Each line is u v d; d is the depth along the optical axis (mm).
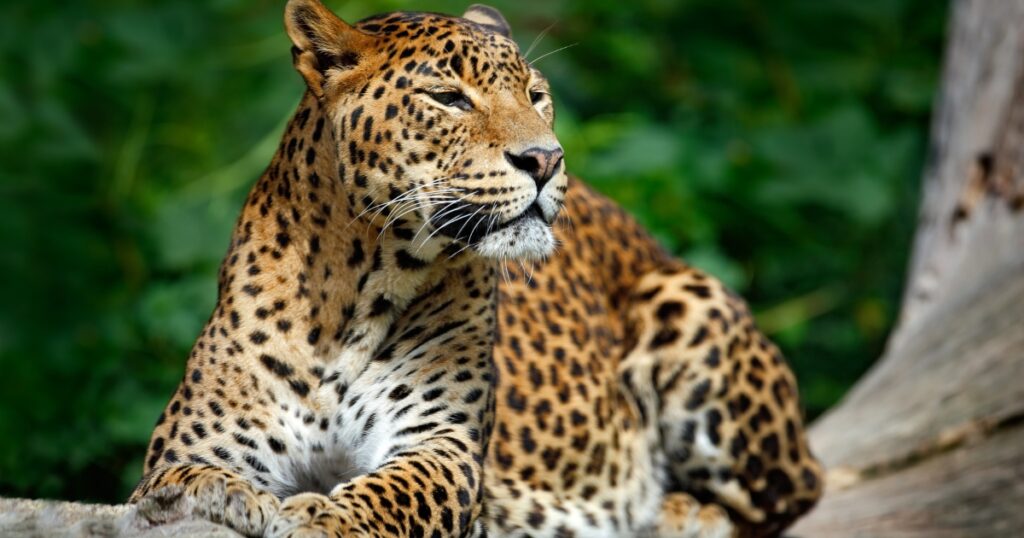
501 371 8328
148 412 12219
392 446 7195
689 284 9227
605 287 9273
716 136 15781
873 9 16766
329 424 7234
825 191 15023
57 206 15117
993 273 11820
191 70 15852
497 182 6883
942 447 10203
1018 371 10227
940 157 13234
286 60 15805
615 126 14672
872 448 10727
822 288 15555
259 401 7105
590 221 9375
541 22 16688
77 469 10938
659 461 9250
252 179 14555
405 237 7098
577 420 8609
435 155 6965
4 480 10766
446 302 7316
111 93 16109
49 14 16203
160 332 13297
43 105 15688
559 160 6980
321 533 5723
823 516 10156
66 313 14492
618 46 16250
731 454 9133
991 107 12633
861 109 15672
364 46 7113
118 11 16156
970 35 13125
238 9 16297
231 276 7328
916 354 11664
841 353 15305
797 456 9320
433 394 7223
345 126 7047
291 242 7230
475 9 8125
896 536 9469
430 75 6977
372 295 7207
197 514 5914
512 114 7000
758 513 9297
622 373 9094
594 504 8711
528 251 7000
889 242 15805
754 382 9180
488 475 8234
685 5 17109
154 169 15766
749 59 16844
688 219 14156
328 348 7211
